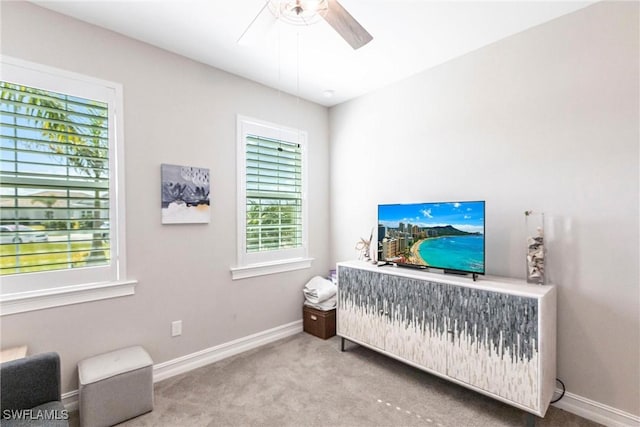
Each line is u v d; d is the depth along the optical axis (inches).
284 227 130.5
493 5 76.3
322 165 145.3
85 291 81.7
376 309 103.0
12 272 73.5
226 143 111.4
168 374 96.8
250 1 74.3
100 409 72.5
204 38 90.7
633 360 72.1
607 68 74.7
